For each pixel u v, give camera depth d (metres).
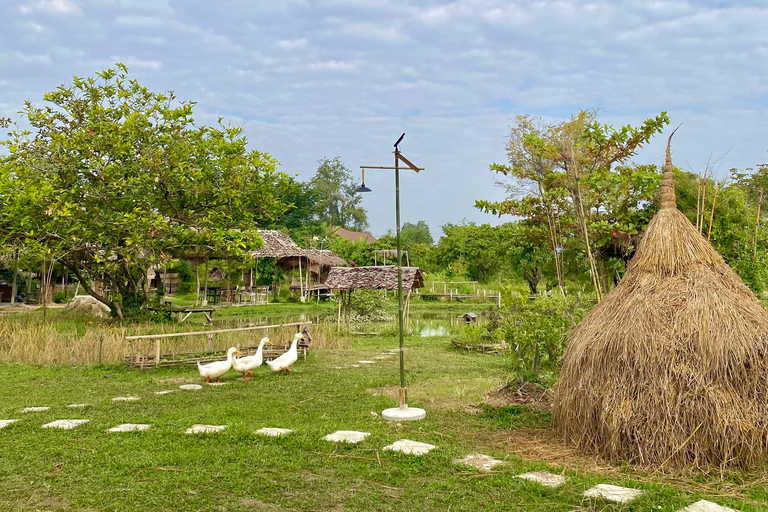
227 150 20.09
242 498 4.87
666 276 6.09
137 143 18.66
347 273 22.75
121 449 6.17
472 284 41.97
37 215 17.23
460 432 6.94
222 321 24.88
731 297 5.80
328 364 13.04
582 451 5.91
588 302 10.52
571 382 6.21
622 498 4.68
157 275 38.62
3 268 30.72
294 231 52.19
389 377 11.19
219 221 19.81
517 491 4.93
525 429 6.94
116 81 19.28
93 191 17.81
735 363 5.37
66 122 18.80
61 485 5.17
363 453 5.99
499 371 11.87
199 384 10.60
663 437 5.37
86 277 25.44
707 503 4.58
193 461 5.78
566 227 11.43
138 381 10.92
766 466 5.21
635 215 11.70
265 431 6.82
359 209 79.81
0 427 7.18
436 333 21.47
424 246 52.41
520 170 10.44
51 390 10.04
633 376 5.65
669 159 6.67
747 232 11.77
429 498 4.83
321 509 4.63
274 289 39.16
